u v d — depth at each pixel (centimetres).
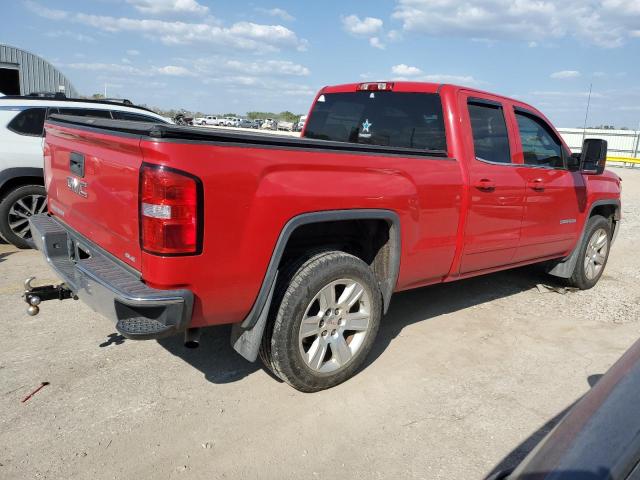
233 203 275
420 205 375
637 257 809
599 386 147
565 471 122
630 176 2636
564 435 135
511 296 569
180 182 257
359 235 384
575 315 519
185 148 259
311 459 281
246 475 266
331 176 318
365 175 338
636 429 123
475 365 398
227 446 288
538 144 504
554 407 345
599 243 606
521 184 462
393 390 355
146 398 330
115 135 282
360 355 357
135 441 288
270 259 297
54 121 389
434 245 397
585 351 433
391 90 464
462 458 288
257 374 367
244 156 278
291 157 298
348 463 279
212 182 267
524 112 488
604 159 524
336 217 321
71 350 386
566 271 580
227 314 296
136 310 266
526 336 459
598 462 121
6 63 1928
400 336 444
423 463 282
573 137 3991
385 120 466
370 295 352
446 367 392
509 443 304
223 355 393
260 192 285
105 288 272
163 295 265
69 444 282
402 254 374
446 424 319
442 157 399
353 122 495
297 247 353
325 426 310
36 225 377
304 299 314
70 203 355
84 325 430
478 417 328
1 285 506
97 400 324
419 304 527
